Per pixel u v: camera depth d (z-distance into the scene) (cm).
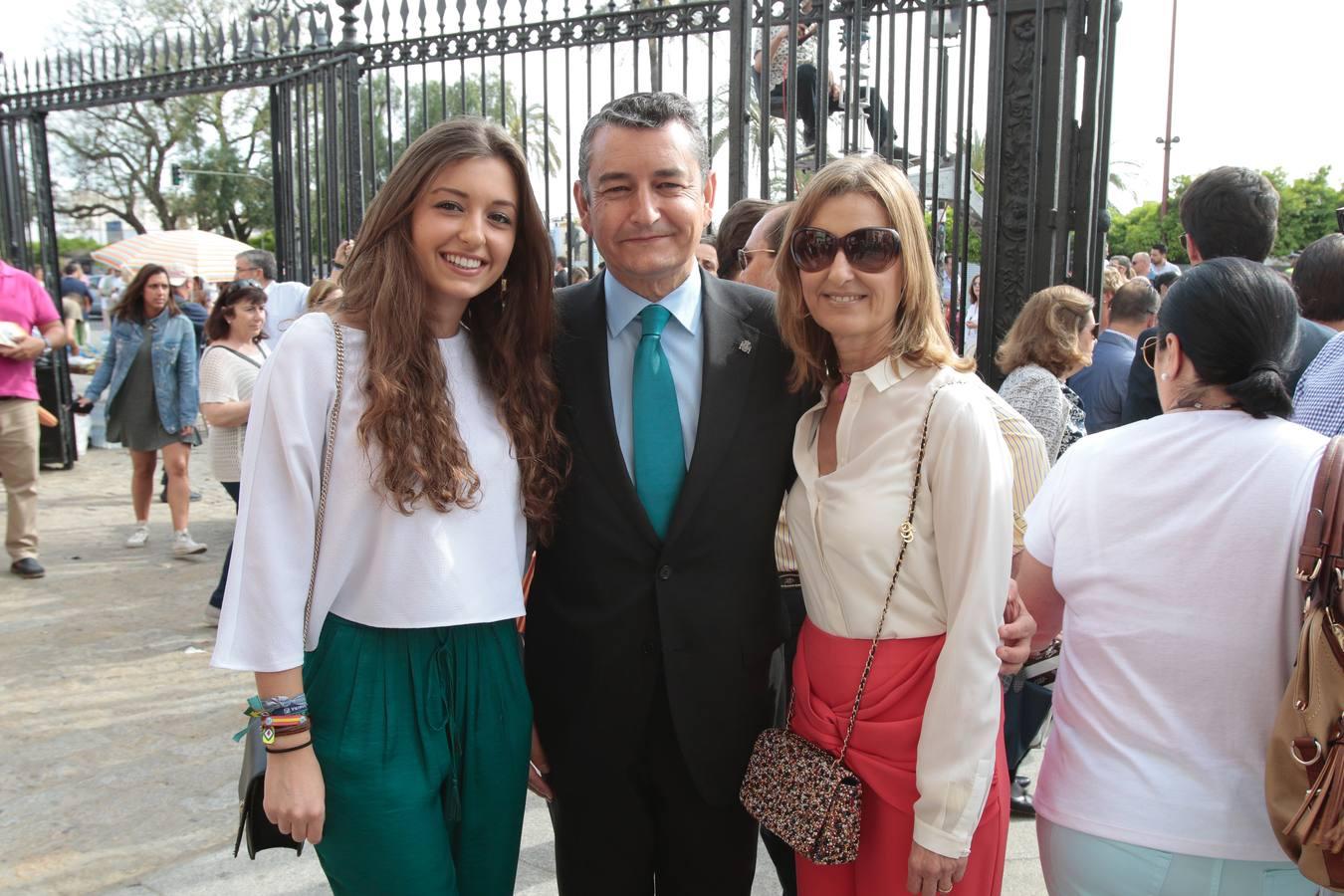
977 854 164
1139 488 155
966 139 393
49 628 486
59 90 760
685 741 185
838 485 171
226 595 156
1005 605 167
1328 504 137
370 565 163
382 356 159
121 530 688
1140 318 428
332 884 172
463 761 172
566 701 193
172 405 603
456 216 164
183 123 2420
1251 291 151
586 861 200
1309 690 134
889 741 165
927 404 164
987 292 395
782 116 509
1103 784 151
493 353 179
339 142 671
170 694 408
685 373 192
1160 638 148
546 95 478
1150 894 147
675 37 451
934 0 394
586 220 205
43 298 570
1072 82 388
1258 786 144
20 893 270
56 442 905
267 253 704
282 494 156
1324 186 2589
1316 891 146
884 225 166
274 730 155
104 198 2608
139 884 275
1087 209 393
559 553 192
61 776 338
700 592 184
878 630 167
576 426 189
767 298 206
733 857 200
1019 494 220
